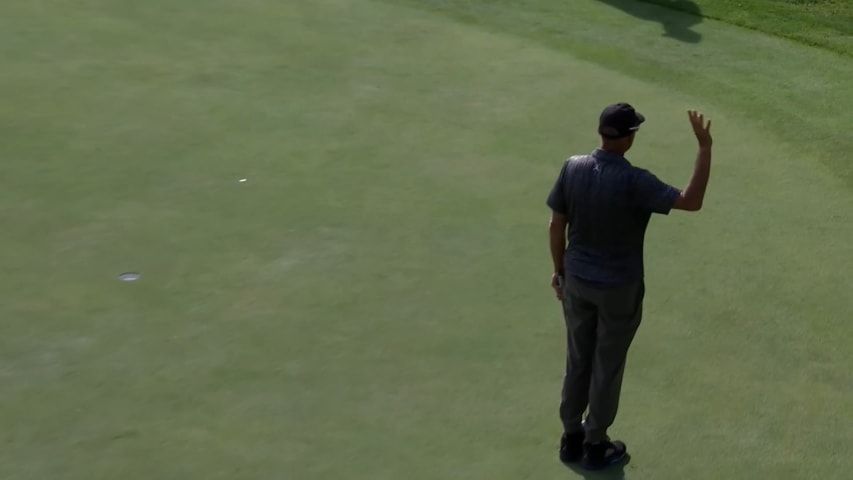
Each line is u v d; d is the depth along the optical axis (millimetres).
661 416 23047
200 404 22656
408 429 22203
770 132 37438
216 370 23781
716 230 30922
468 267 28281
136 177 32281
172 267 27703
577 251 19938
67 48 42062
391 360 24406
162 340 24750
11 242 28500
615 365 20266
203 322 25500
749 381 24344
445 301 26734
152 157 33594
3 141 34062
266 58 41906
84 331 24922
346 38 44344
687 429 22641
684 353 25266
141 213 30250
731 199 32781
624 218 19406
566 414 21078
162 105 37375
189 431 21828
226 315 25797
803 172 34656
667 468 21453
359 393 23250
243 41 43594
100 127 35469
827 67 43469
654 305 27156
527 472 21094
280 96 38469
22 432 21531
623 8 49062
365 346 24875
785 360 25141
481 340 25250
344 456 21312
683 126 37438
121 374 23500
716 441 22312
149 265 27750
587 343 20500
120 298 26297
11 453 20922
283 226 29875
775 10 49469
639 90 40375
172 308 26000
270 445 21516
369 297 26766
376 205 31219
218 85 39250
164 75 39906
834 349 25609
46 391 22812
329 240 29297
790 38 46406
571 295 20094
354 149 34688
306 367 24031
